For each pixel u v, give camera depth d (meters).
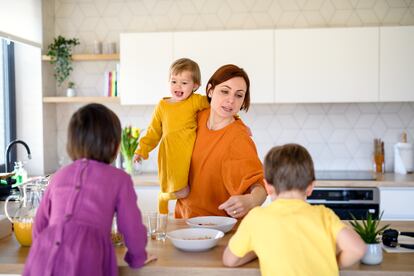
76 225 1.36
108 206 1.40
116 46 4.09
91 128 1.45
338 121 3.99
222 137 2.05
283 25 3.94
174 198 2.20
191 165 2.13
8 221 1.94
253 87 3.61
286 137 4.02
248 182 1.92
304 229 1.39
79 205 1.39
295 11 3.93
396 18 3.88
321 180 3.42
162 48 3.66
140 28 4.06
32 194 1.81
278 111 4.02
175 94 2.24
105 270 1.39
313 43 3.56
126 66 3.70
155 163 4.12
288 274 1.35
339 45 3.55
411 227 2.07
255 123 4.04
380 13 3.88
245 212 1.82
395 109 3.95
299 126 4.02
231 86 2.00
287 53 3.58
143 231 1.45
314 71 3.57
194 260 1.56
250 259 1.54
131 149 3.78
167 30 4.04
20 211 1.79
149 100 3.70
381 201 3.38
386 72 3.54
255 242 1.42
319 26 3.92
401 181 3.36
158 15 4.04
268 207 1.47
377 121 3.96
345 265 1.42
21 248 1.74
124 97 3.71
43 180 1.94
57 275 1.32
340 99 3.57
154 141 2.39
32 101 3.91
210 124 2.14
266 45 3.58
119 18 4.08
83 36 4.11
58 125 4.20
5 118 3.86
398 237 1.88
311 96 3.58
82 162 1.46
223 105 2.01
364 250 1.38
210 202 2.10
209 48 3.62
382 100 3.55
